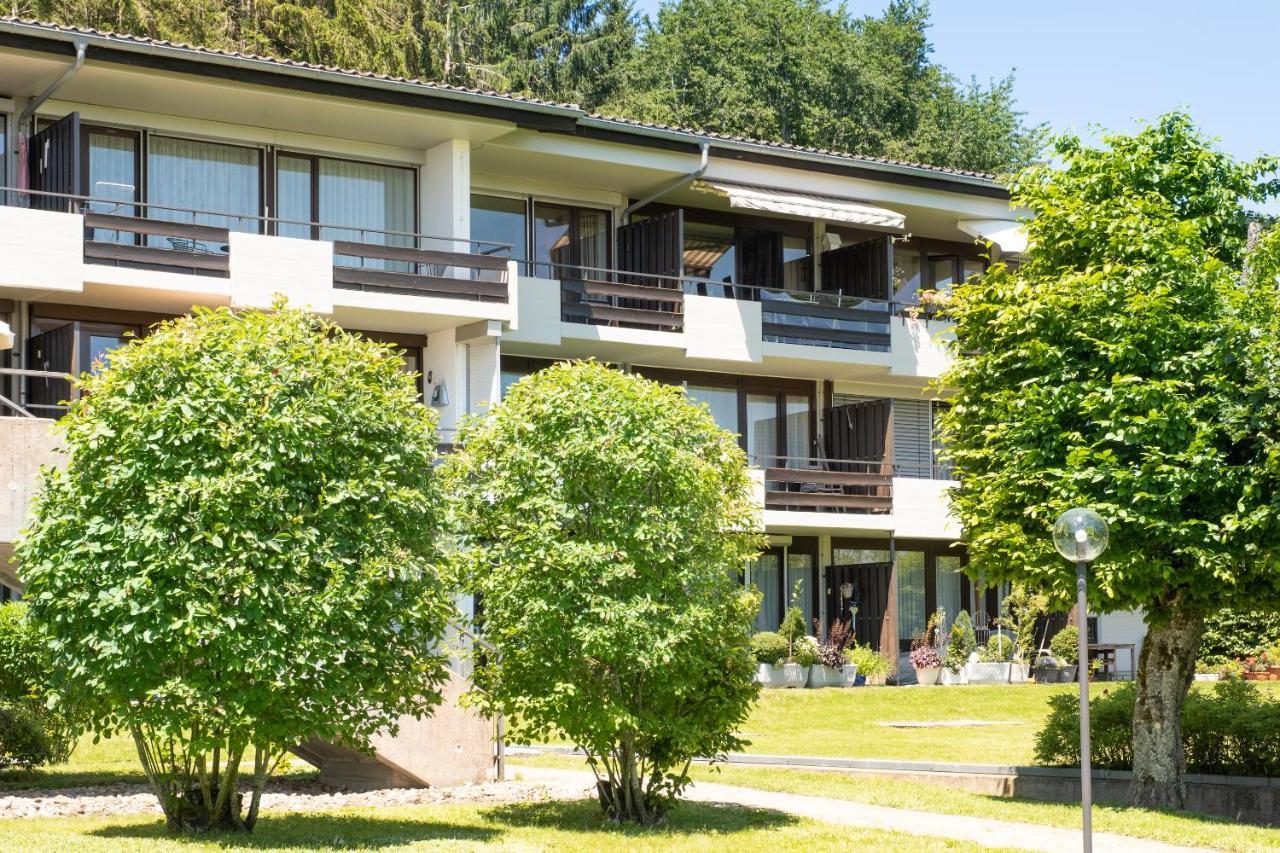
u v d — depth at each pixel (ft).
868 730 82.38
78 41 72.13
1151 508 54.70
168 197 82.43
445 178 87.81
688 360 101.04
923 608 114.21
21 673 63.05
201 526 43.29
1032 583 58.95
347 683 44.93
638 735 51.72
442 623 47.96
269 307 78.89
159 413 43.75
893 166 103.76
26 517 54.44
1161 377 56.54
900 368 107.96
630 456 50.08
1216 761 61.72
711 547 52.01
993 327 61.41
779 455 108.47
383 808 54.24
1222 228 61.93
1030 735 78.69
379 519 46.21
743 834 49.16
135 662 43.01
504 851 44.14
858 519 104.32
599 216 100.58
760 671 98.48
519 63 172.65
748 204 94.43
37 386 75.36
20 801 51.85
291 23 124.26
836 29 188.55
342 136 86.89
